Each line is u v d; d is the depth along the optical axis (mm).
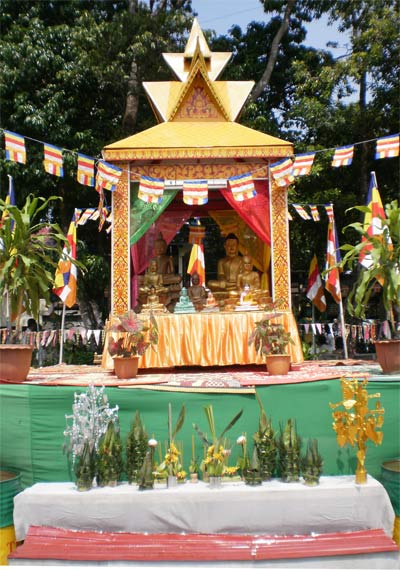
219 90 11156
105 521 5383
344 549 5094
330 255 11305
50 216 17031
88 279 15414
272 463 5824
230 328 8578
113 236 9297
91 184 8281
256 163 9625
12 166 13703
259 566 4992
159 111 10711
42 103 14500
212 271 19219
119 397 6285
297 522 5355
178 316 8625
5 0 15641
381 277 7195
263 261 11578
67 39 15047
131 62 15312
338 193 16000
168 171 9539
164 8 17469
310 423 6316
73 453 6055
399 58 15195
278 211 9484
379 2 15688
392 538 5465
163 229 11805
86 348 15828
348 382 5887
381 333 10852
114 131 15891
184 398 6293
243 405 6297
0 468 6367
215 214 12180
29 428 6309
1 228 6832
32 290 7059
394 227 7113
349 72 15359
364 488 5461
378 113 16016
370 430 5617
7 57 14141
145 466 5527
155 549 5117
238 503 5367
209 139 9609
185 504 5367
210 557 5016
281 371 7305
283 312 8844
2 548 5668
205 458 5832
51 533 5371
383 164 16484
